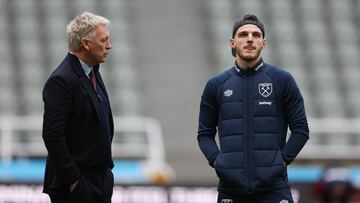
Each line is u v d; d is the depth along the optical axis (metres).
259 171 16.89
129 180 45.84
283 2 74.06
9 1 69.75
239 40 17.19
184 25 71.00
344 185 33.34
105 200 16.97
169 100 63.03
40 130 56.19
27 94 62.12
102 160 16.80
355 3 75.06
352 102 65.19
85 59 16.80
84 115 16.55
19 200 30.00
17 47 66.19
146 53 67.62
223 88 17.44
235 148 17.06
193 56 67.88
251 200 17.14
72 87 16.44
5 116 59.84
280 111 17.31
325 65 68.56
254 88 17.22
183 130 59.84
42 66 64.88
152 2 72.88
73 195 16.42
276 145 17.08
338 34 71.94
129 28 69.94
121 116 60.91
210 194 31.06
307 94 65.56
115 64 66.00
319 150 56.38
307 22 72.62
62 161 16.14
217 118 17.83
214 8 72.81
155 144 54.47
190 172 54.72
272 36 70.69
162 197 30.88
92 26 16.61
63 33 68.00
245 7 73.06
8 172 42.97
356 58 69.50
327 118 63.72
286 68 67.81
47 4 70.25
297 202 32.25
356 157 57.06
